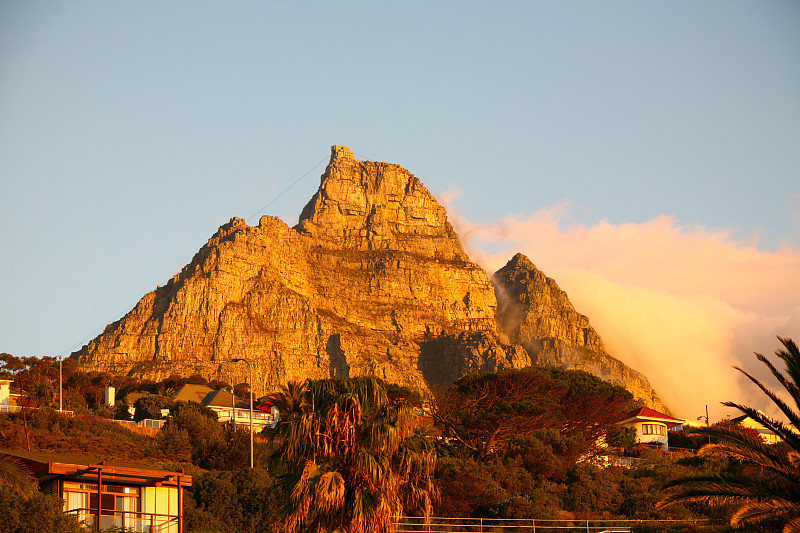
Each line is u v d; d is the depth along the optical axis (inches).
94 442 4158.5
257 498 2512.3
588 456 3873.0
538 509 2819.9
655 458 4089.6
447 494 2778.1
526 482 3169.3
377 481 1654.8
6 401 5103.3
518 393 4131.4
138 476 1966.0
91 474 1940.2
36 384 5536.4
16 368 6599.4
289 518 1620.3
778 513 1588.3
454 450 3708.2
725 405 1652.3
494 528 2647.6
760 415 1635.1
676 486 1748.3
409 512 2532.0
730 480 1672.0
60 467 1873.8
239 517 2464.3
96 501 1973.4
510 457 3476.9
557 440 3666.3
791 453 1667.1
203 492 2471.7
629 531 2554.1
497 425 3779.5
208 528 2314.2
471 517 2787.9
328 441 1674.5
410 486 1769.2
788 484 1638.8
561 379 4367.6
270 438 1753.2
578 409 4197.8
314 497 1616.6
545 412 3855.8
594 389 4256.9
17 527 1659.7
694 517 2773.1
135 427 4909.0
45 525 1683.1
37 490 1797.5
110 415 6190.9
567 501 3137.3
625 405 4362.7
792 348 1593.3
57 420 4478.3
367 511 1621.6
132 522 2011.6
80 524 1812.3
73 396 6574.8
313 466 1648.6
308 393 1749.5
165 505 2089.1
